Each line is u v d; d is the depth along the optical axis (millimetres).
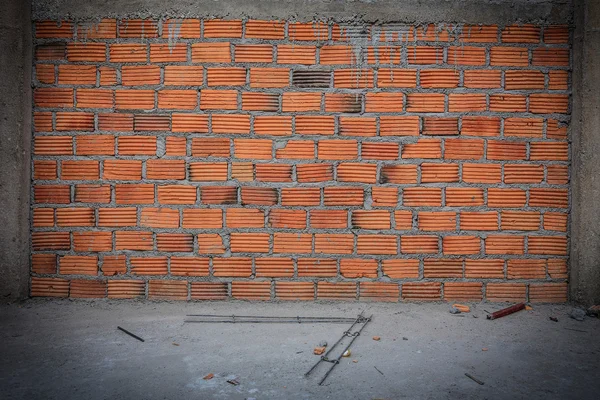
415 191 3805
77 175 3793
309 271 3816
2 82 3699
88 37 3773
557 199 3795
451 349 2975
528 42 3787
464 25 3775
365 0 3768
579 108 3748
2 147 3705
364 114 3793
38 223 3805
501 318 3529
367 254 3814
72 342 3043
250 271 3809
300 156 3803
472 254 3801
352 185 3803
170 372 2633
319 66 3793
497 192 3805
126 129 3793
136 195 3805
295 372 2643
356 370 2678
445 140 3791
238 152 3801
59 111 3777
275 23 3781
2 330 3238
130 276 3812
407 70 3785
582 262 3754
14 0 3703
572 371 2684
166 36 3777
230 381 2520
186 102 3791
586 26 3697
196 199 3807
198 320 3439
